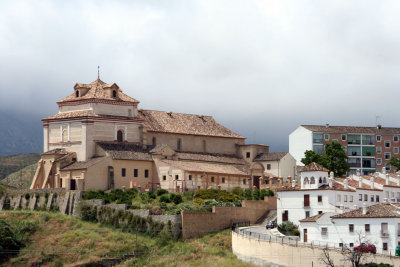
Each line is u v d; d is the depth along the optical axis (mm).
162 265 123812
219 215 138375
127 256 129375
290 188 134625
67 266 126125
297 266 107875
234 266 116125
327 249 105000
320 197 127875
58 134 165500
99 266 126875
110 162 157375
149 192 152750
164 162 161375
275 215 144375
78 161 161000
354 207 126438
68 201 148875
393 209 116812
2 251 128875
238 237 123375
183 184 156625
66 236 135500
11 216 144625
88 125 161375
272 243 112625
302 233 118250
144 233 136250
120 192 150500
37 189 155500
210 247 129000
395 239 110750
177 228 133125
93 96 165000
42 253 129625
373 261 102875
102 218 142625
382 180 143625
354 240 112750
